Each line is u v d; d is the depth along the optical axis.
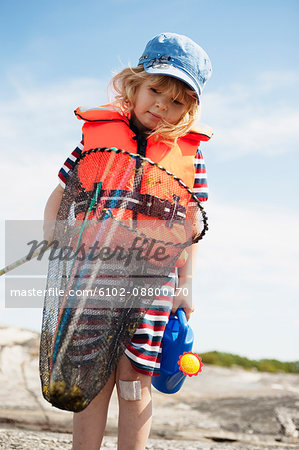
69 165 2.45
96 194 2.12
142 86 2.27
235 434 3.96
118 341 1.98
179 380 2.31
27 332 5.70
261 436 3.97
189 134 2.33
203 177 2.41
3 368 5.00
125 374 2.10
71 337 1.90
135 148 2.23
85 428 2.08
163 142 2.26
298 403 5.05
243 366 7.84
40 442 2.94
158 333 2.12
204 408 4.78
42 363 1.98
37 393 4.47
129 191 2.11
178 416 4.43
